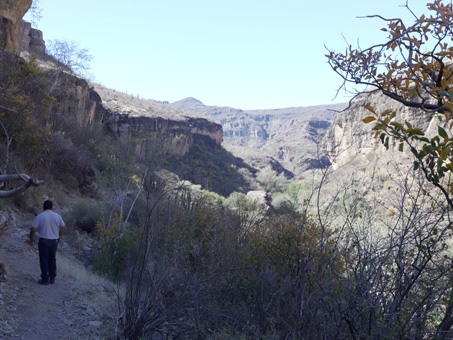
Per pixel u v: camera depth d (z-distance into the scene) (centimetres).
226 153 11025
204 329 508
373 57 306
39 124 1859
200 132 10038
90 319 518
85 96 3959
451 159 237
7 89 1620
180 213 863
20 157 1571
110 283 794
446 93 248
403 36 294
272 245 655
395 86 302
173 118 8744
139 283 499
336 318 370
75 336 461
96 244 1156
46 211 666
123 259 890
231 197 3700
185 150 8781
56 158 1906
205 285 557
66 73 3253
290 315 439
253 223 808
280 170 12962
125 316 529
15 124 1592
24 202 1344
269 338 446
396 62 310
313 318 395
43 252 645
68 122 2892
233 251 699
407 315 329
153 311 503
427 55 279
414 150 249
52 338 451
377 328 324
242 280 611
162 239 648
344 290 346
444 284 330
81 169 2022
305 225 632
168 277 516
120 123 5631
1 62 1847
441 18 278
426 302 328
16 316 490
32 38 5475
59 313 523
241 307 551
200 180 4572
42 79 2109
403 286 329
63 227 673
